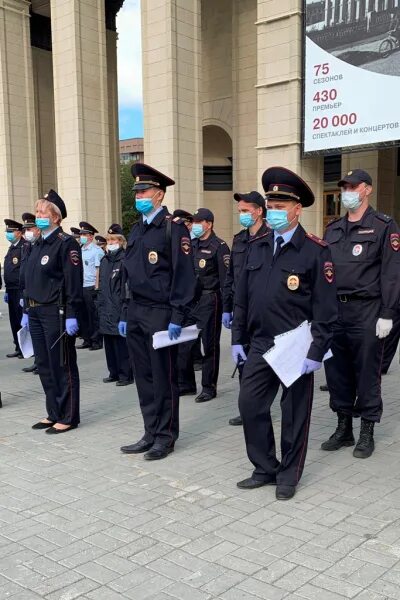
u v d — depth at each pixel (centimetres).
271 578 293
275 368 374
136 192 465
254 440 404
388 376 757
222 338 1129
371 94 1263
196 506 381
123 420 586
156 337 456
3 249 2092
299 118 1407
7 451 496
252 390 394
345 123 1313
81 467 455
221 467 451
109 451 492
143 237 470
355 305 465
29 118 2127
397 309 454
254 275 398
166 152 1594
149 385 484
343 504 380
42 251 540
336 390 489
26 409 638
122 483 422
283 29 1403
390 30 1218
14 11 2048
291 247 383
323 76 1339
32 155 2145
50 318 534
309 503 383
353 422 565
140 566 308
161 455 471
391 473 435
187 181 1625
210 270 657
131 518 365
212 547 326
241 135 1956
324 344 382
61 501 392
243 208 555
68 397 547
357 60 1277
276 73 1428
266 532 343
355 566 303
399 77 1216
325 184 1858
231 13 1980
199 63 1638
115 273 724
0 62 2022
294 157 1419
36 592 287
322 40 1330
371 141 1275
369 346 462
